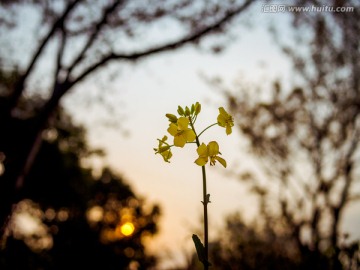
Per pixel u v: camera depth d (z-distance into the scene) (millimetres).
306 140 11422
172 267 4316
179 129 1836
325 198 10117
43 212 22578
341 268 2723
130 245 25891
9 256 8156
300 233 9078
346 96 11320
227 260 5406
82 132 19906
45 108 9516
